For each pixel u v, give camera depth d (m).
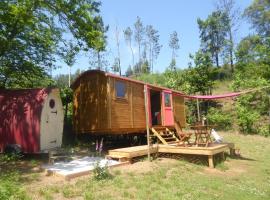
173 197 8.09
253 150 18.58
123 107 14.56
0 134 12.42
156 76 43.56
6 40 13.59
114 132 14.41
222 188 9.59
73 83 15.30
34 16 13.11
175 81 31.39
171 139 16.59
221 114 28.88
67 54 15.99
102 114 13.86
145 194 8.16
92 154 13.43
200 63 31.06
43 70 16.56
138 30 70.75
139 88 15.98
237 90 30.41
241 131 26.73
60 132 12.88
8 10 12.19
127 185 8.78
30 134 11.83
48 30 14.49
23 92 12.91
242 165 13.74
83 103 14.84
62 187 8.26
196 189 9.10
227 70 47.38
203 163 12.98
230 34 50.91
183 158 13.42
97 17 14.80
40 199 7.34
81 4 13.79
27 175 9.45
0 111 12.65
